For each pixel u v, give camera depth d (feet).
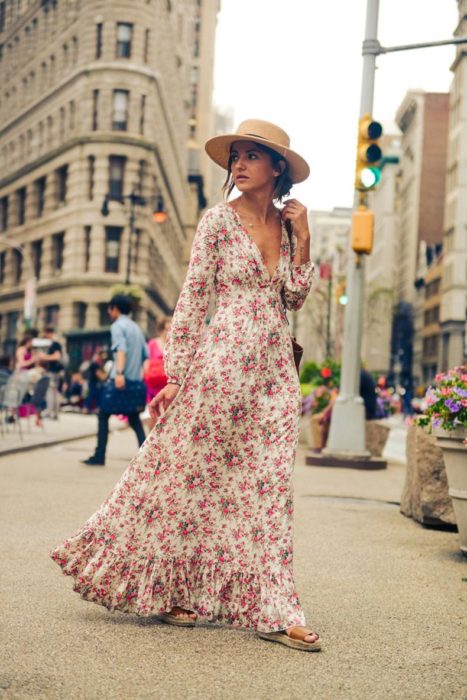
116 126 171.63
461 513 19.76
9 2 223.92
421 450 24.44
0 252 221.46
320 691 10.44
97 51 173.99
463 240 258.78
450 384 20.21
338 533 22.84
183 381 12.56
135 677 10.68
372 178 41.24
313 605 14.85
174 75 220.02
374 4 43.11
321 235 458.91
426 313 331.57
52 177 189.26
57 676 10.58
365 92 42.60
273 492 12.37
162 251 205.16
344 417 44.78
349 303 45.42
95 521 12.69
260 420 12.55
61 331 176.24
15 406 48.62
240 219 12.80
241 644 12.21
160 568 12.57
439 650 12.44
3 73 228.22
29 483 30.53
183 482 12.50
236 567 12.45
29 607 13.74
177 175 245.24
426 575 17.83
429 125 366.22
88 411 91.71
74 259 173.68
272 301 12.82
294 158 12.67
